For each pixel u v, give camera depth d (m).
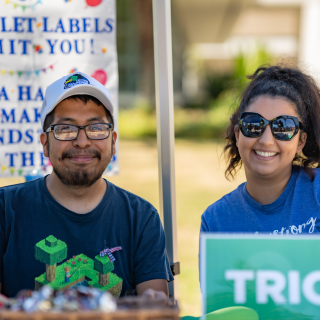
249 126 1.79
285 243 1.33
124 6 16.61
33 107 2.31
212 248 1.35
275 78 1.90
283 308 1.30
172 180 2.10
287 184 1.87
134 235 1.78
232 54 15.38
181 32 21.55
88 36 2.32
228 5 16.17
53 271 1.66
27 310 1.03
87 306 1.06
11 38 2.25
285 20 20.16
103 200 1.75
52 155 1.68
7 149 2.30
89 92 1.68
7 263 1.67
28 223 1.70
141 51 15.27
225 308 1.32
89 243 1.70
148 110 14.93
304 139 1.88
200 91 19.25
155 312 1.06
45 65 2.30
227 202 1.96
